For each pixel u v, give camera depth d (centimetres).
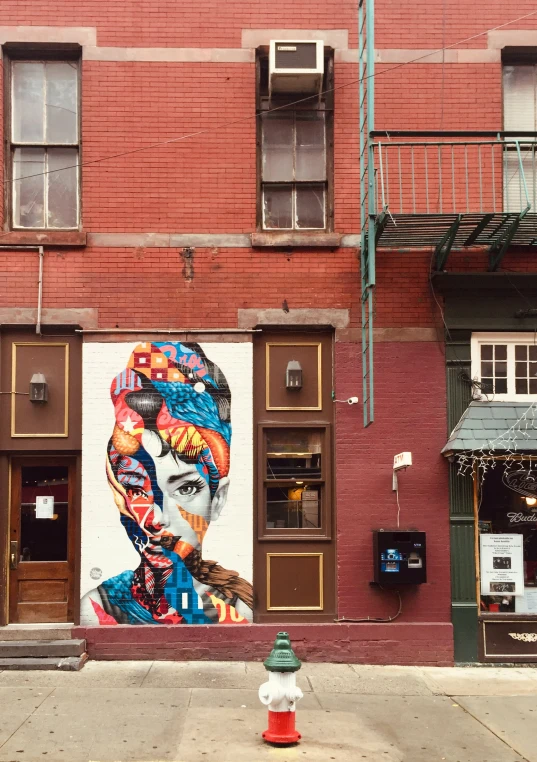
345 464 941
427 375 955
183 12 976
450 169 968
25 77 989
